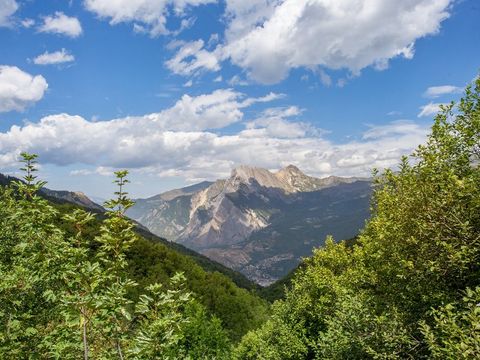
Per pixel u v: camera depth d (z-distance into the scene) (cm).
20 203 776
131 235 808
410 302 1361
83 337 744
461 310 1095
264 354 3709
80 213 819
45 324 962
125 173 831
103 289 772
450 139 1370
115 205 834
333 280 2977
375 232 1662
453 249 1103
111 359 773
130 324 807
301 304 3556
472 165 1341
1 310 892
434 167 1345
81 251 759
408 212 1323
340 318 1653
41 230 768
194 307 3559
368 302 1543
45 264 740
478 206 1138
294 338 3384
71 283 748
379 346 1359
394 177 1531
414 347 1232
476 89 1381
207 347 3409
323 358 1808
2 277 920
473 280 1177
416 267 1263
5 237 1150
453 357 903
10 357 833
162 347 719
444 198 1215
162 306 789
